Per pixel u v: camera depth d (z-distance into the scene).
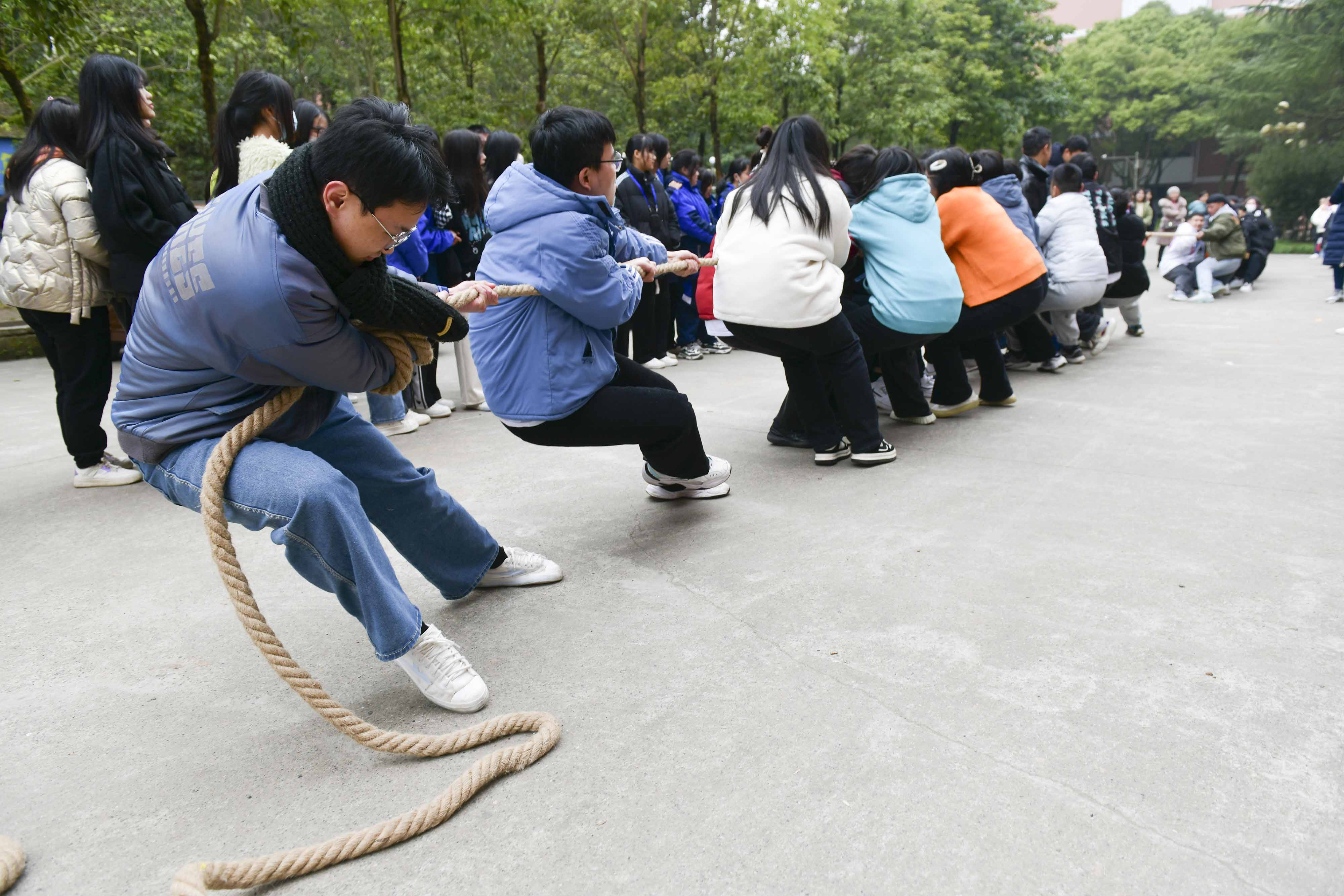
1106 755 1.91
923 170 4.86
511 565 2.89
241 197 1.82
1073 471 3.95
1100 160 44.31
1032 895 1.53
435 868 1.66
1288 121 26.19
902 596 2.72
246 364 1.86
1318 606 2.57
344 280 1.82
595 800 1.83
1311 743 1.93
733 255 3.79
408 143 1.73
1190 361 6.62
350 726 1.91
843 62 20.81
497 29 13.84
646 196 6.55
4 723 2.19
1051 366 6.39
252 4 12.97
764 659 2.38
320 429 2.27
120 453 4.75
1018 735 1.99
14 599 2.93
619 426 2.97
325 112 4.64
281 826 1.81
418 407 5.34
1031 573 2.86
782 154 3.78
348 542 1.96
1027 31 27.55
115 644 2.60
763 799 1.81
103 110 3.71
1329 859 1.59
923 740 1.98
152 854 1.73
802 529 3.34
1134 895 1.53
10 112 9.52
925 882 1.57
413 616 2.13
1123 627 2.48
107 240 3.77
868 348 4.29
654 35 16.08
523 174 2.74
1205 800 1.76
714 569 2.99
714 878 1.60
